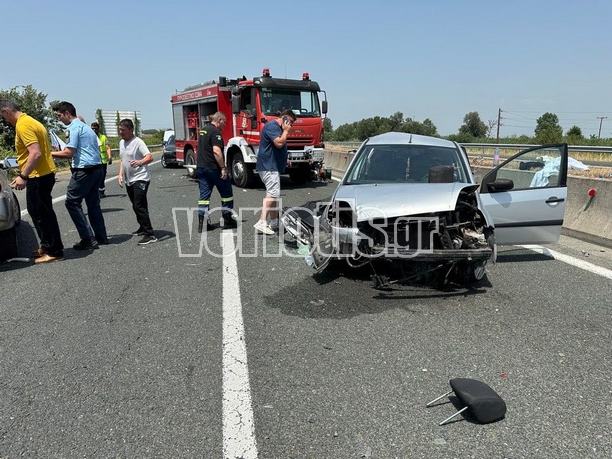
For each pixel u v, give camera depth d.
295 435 2.65
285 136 7.22
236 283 5.19
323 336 3.87
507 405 2.92
